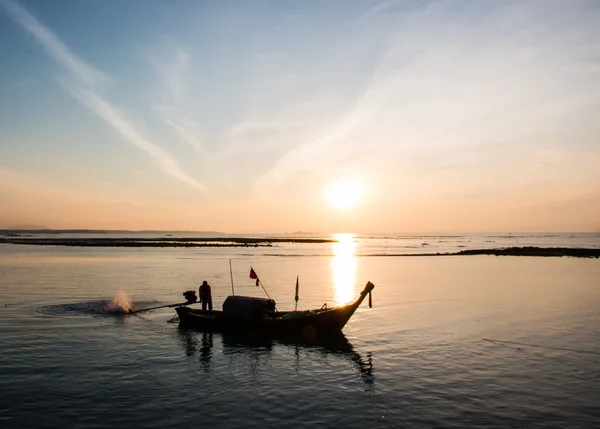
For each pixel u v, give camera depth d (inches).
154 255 3336.6
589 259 3026.6
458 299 1261.1
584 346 754.8
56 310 1049.5
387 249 4869.6
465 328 894.4
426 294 1360.7
